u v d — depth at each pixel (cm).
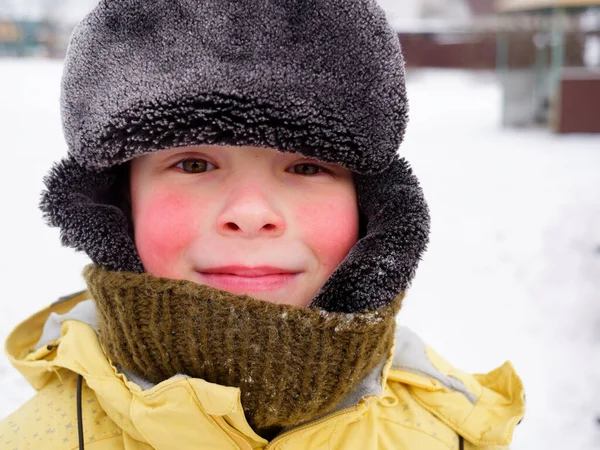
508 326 109
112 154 29
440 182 212
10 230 144
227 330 27
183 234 29
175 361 28
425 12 861
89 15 31
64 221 31
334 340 28
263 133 27
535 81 354
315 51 28
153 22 28
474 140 305
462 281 127
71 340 33
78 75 30
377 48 29
